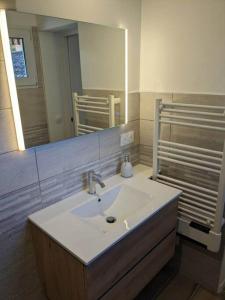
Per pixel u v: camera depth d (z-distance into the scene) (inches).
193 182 68.4
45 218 51.6
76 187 61.6
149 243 56.7
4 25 41.4
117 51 64.0
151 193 61.5
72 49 53.4
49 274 53.7
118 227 48.4
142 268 57.2
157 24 65.2
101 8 57.2
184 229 69.1
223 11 53.4
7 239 50.1
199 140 64.6
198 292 73.3
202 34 57.8
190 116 64.2
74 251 42.2
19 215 50.9
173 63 64.9
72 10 51.5
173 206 62.2
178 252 77.4
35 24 45.8
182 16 60.0
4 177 46.8
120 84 67.6
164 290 73.9
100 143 65.8
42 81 49.1
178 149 67.1
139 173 74.7
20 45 44.3
